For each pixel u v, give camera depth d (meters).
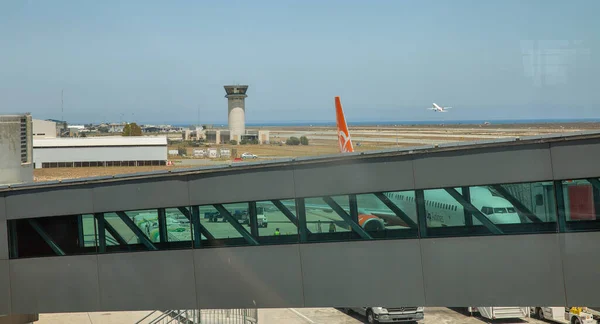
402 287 17.25
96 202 19.33
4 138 35.69
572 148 15.90
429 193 17.02
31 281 19.77
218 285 18.58
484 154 16.56
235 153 140.88
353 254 17.58
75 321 36.25
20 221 19.83
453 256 16.86
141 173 19.02
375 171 17.36
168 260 18.92
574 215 15.98
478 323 38.22
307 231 17.92
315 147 157.12
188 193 18.69
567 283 16.06
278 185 18.06
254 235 18.28
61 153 107.56
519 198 16.38
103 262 19.33
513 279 16.45
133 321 35.84
